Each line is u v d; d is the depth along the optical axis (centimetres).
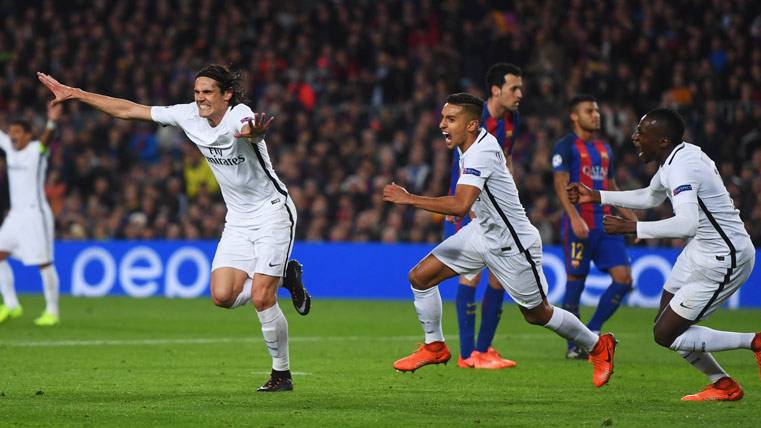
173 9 8331
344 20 7794
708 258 2291
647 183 6084
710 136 6188
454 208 2352
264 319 2453
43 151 4381
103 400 2323
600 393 2509
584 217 3338
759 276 5584
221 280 2464
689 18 7275
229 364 3080
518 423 2036
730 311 5362
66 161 7038
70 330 4181
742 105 6519
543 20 7300
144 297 6172
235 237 2497
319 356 3338
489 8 7644
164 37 7981
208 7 8056
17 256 4441
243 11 8212
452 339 3972
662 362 3206
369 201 6462
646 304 5597
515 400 2375
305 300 2525
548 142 6250
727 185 5797
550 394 2488
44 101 7669
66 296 6238
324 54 7600
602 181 3359
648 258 5612
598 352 2495
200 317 4875
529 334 4169
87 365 3031
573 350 3281
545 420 2073
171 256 6269
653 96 6769
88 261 6438
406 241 6166
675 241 5850
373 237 6219
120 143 7256
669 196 2359
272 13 8031
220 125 2412
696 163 2270
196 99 2400
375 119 7112
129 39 7988
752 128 6381
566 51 7156
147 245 6334
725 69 6750
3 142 4419
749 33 7038
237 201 2503
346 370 2966
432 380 2753
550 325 2505
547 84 6738
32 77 7812
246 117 2375
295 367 3038
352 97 7306
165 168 6869
